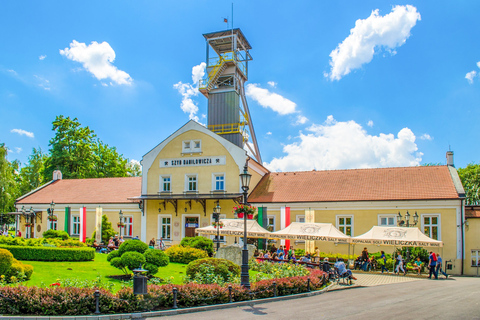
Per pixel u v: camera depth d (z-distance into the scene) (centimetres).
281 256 2995
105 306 1338
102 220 4138
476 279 2695
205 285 1587
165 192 3944
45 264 2206
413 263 3019
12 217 6638
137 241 2227
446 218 3120
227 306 1545
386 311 1408
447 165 3578
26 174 7188
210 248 3130
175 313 1400
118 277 1952
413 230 2739
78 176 5766
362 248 3322
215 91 4484
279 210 3600
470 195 5478
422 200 3184
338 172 3881
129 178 4741
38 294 1291
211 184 3812
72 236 4334
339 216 3412
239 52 4722
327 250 3419
